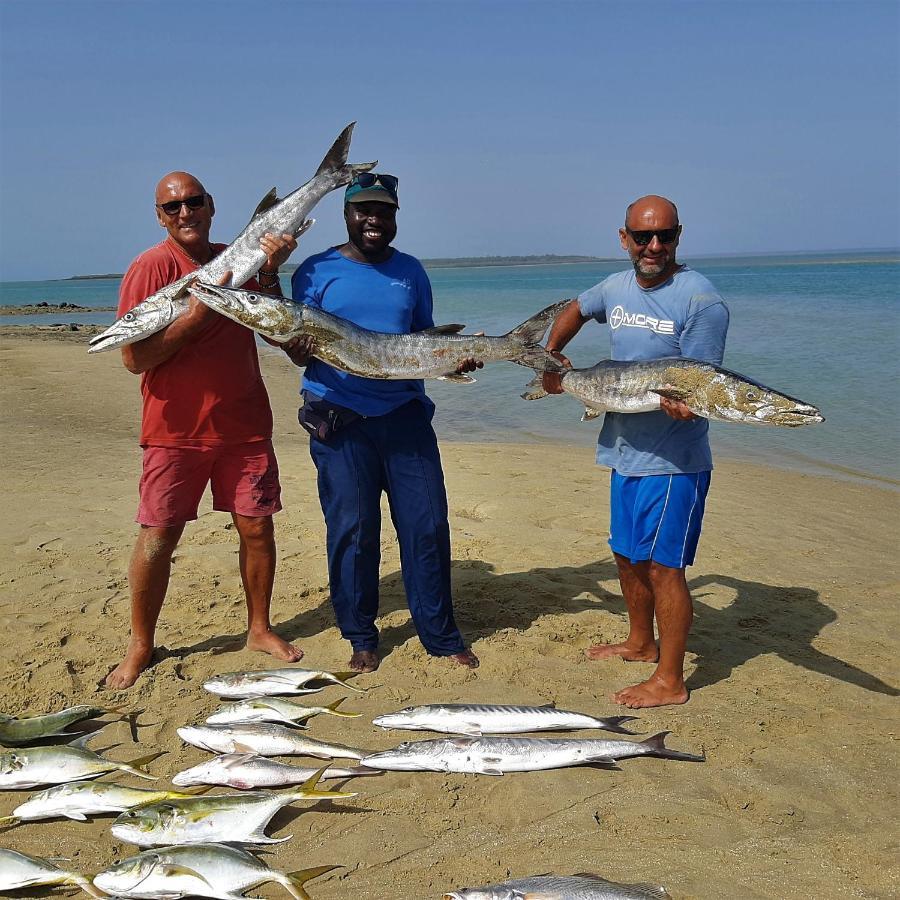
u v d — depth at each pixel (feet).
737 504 32.27
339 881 11.94
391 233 17.35
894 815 13.28
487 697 16.98
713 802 13.57
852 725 15.98
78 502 29.58
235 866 11.46
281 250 16.81
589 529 27.78
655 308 16.11
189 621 20.34
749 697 17.06
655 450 16.16
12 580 22.39
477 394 61.98
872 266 421.59
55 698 16.70
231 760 14.07
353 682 17.65
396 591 22.35
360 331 16.70
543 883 10.89
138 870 11.32
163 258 17.06
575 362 72.18
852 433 44.68
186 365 17.21
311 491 31.68
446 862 12.26
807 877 11.81
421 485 17.85
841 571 25.03
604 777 14.28
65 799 13.25
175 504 17.54
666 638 16.62
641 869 11.95
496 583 22.98
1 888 11.45
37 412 48.93
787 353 69.67
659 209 15.40
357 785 14.17
